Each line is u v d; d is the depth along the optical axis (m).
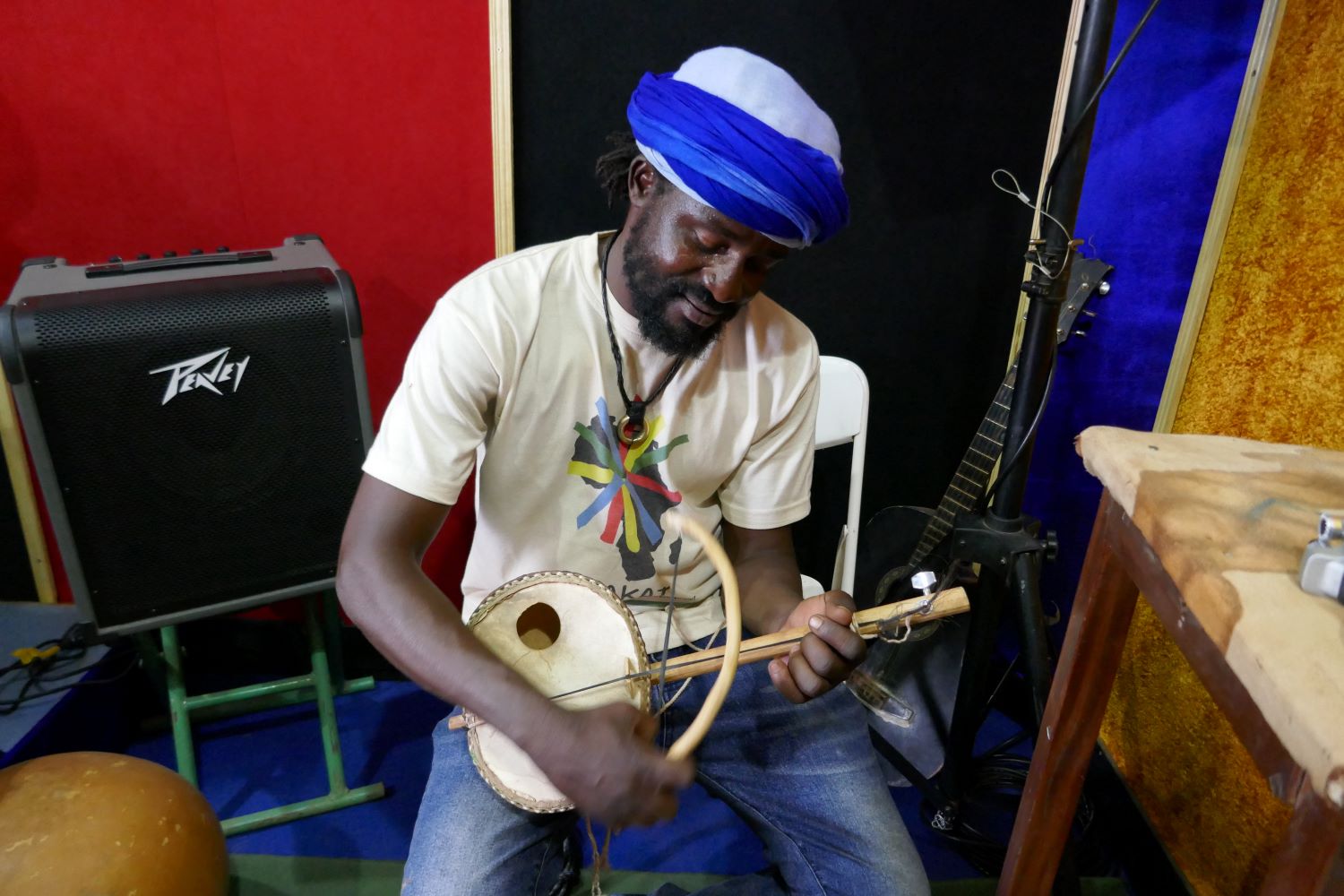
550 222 1.80
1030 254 1.37
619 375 1.24
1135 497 0.81
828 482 2.05
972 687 1.63
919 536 1.92
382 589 1.07
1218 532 0.73
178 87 1.68
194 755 1.86
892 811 1.30
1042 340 1.40
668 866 1.69
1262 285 1.50
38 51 1.63
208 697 1.70
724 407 1.33
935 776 1.83
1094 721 0.99
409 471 1.12
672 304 1.14
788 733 1.34
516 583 1.16
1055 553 1.49
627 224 1.21
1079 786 1.03
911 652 1.87
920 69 1.71
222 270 1.44
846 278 1.86
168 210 1.77
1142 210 1.69
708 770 1.33
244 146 1.73
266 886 1.63
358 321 1.43
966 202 1.80
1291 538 0.72
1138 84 1.62
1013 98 1.73
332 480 1.50
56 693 1.77
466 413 1.16
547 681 1.10
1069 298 1.58
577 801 0.96
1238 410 1.55
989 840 1.71
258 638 2.04
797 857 1.27
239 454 1.43
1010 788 1.87
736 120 1.04
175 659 1.64
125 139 1.70
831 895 1.24
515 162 1.75
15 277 1.78
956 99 1.73
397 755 1.91
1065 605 2.01
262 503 1.47
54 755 1.38
